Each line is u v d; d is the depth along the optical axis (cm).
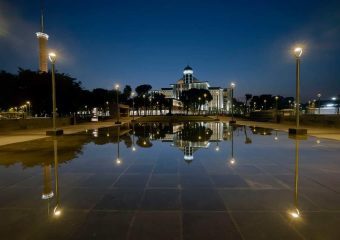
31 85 4050
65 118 3472
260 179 636
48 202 488
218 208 452
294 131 1816
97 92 8319
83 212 439
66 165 810
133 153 1031
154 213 433
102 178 653
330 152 1038
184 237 352
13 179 650
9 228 384
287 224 390
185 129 2567
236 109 16838
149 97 11150
